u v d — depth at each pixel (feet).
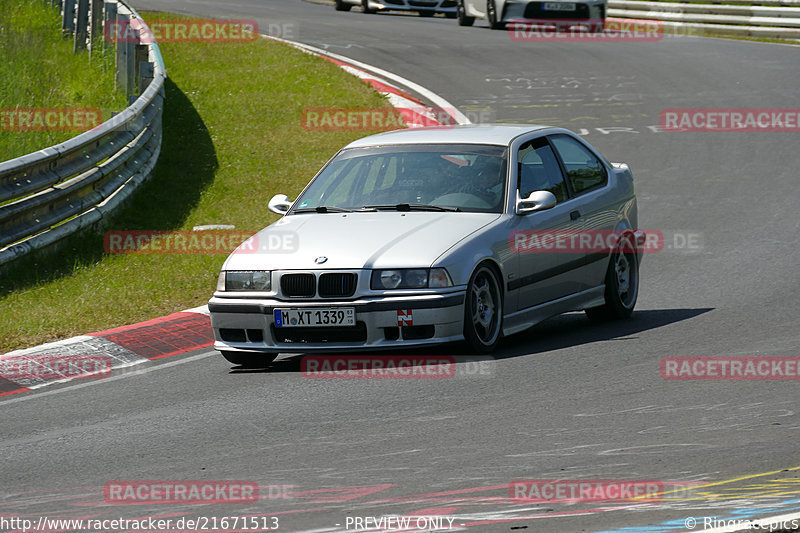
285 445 64.80
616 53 270.46
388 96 216.13
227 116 198.90
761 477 55.31
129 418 73.46
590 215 98.43
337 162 98.22
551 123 201.57
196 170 170.40
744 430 63.77
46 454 65.77
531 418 68.08
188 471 60.70
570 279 95.40
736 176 170.91
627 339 91.40
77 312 105.09
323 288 82.69
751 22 305.12
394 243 84.28
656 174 173.58
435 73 244.22
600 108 213.66
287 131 191.31
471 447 62.44
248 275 85.15
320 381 80.74
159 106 173.68
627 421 66.59
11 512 54.90
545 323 104.17
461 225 87.10
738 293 109.70
